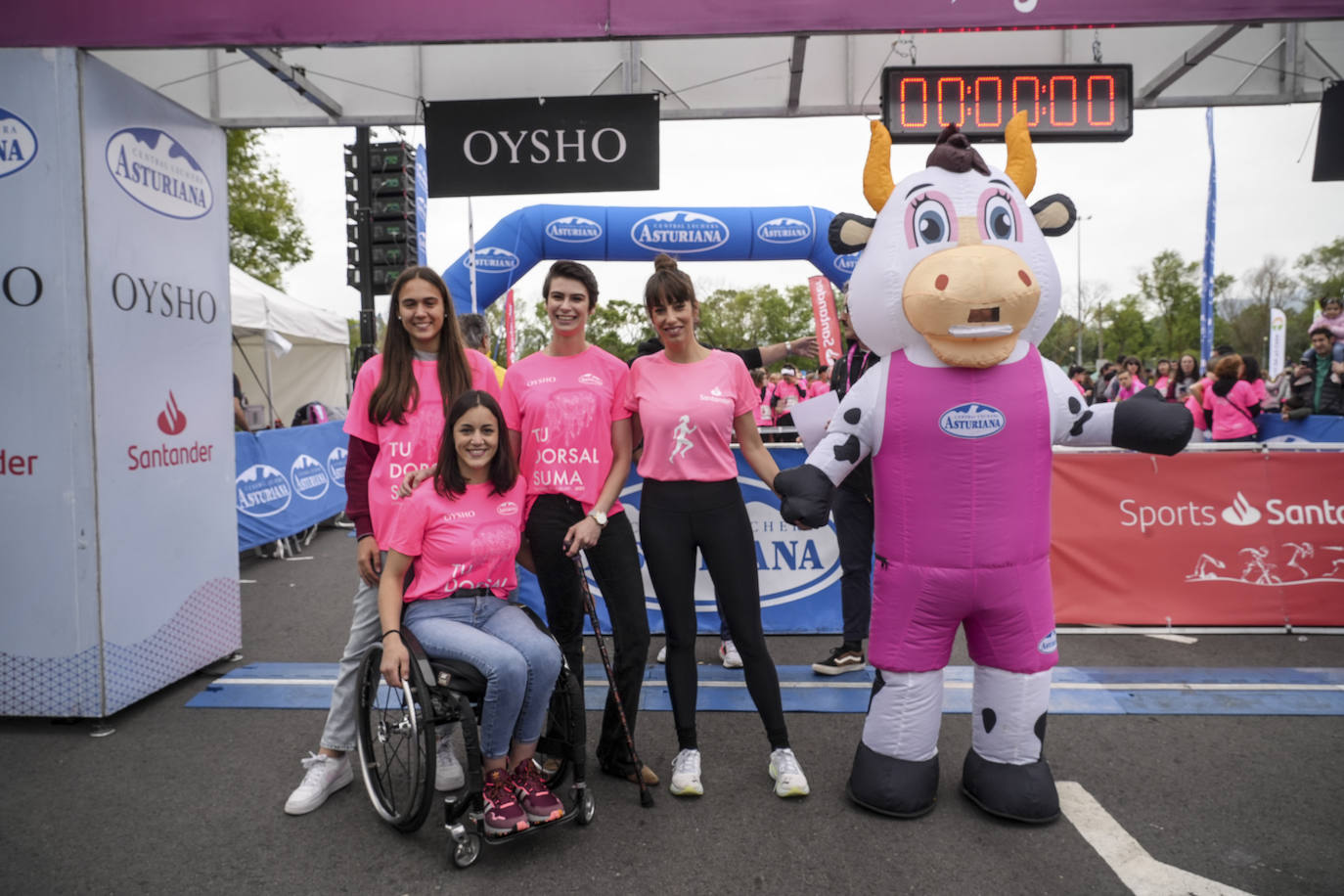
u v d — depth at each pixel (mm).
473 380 3170
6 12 3420
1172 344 52281
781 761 3012
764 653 3061
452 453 2766
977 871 2533
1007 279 2574
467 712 2477
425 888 2465
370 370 3070
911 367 2771
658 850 2666
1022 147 3000
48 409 3504
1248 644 4684
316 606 5793
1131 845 2662
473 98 5293
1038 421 2699
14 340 3492
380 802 2805
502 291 7695
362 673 2832
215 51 4918
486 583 2811
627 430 3115
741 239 7770
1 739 3510
